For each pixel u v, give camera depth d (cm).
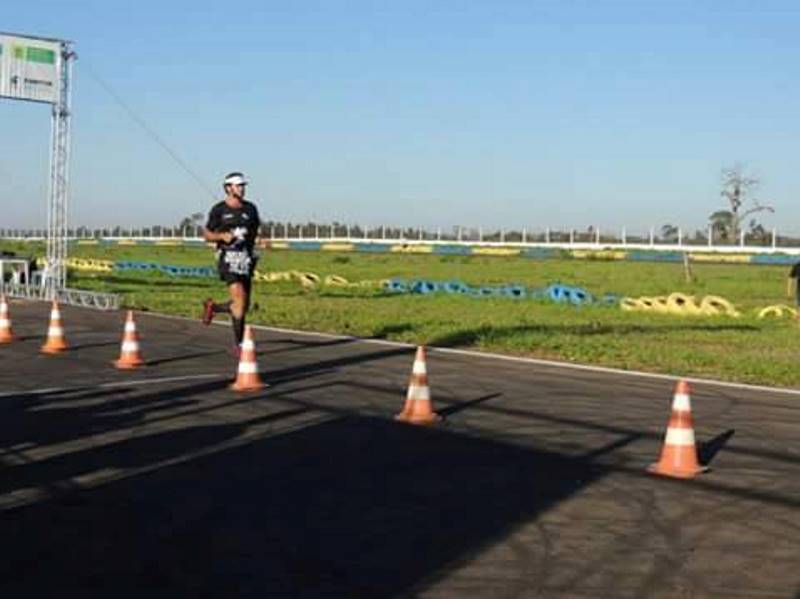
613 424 1045
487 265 6162
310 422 1027
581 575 579
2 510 697
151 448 893
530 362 1587
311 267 5672
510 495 755
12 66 2619
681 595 550
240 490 758
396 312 2542
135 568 583
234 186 1441
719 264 6391
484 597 541
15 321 2144
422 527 670
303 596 541
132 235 10738
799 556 621
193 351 1625
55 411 1066
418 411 1045
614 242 7681
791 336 2108
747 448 939
